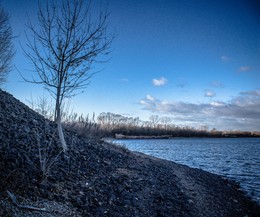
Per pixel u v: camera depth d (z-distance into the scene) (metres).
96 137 17.70
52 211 5.99
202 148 70.94
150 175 12.63
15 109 12.23
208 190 13.28
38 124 11.88
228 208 10.70
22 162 7.86
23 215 5.26
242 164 33.50
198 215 8.88
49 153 9.66
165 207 8.78
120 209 7.56
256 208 11.93
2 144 8.34
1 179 6.44
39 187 7.04
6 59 25.55
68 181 8.31
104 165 11.52
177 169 17.69
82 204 7.04
